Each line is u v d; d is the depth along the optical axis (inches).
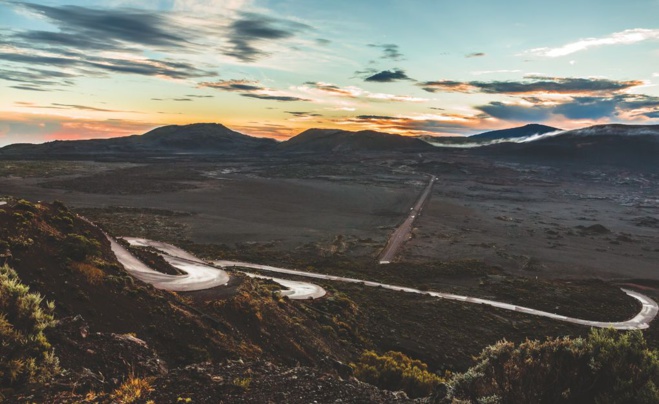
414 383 1012.5
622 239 5315.0
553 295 3016.7
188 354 907.4
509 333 2231.8
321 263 3764.8
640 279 3641.7
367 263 3934.5
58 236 1168.8
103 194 7662.4
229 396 404.2
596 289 3280.0
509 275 3671.3
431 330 2134.6
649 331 2428.6
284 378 467.2
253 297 1460.4
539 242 5019.7
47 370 418.3
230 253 3838.6
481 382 414.6
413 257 4220.0
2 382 378.0
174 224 5265.8
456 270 3644.2
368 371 1046.4
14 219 1127.6
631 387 355.3
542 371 391.9
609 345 386.6
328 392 439.8
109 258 1262.3
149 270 1667.1
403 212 6958.7
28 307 489.4
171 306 1074.1
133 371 500.4
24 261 964.0
